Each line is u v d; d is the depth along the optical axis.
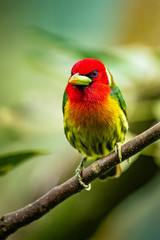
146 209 8.98
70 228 8.11
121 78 7.80
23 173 7.80
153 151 6.30
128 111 7.69
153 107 7.57
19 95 10.65
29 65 8.16
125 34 10.24
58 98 8.43
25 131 8.03
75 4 11.62
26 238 8.20
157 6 9.68
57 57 8.06
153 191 8.59
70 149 7.81
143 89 7.79
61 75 8.00
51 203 5.44
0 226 5.37
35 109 8.14
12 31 11.84
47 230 8.12
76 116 6.83
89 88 6.77
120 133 7.03
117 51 8.04
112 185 7.95
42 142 7.80
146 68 7.83
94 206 8.03
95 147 7.12
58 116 8.11
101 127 6.84
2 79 10.95
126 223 8.88
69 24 11.63
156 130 5.31
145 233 9.09
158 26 9.68
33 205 5.41
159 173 8.02
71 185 5.50
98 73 6.87
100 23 11.27
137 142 5.40
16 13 11.95
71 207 8.05
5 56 11.34
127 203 8.70
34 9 12.01
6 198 8.05
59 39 8.02
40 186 7.81
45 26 11.80
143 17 9.81
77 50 7.90
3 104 10.47
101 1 11.24
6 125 8.08
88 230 8.16
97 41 11.14
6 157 5.15
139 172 7.85
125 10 10.30
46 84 9.86
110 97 6.92
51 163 7.62
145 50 8.11
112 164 5.52
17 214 5.39
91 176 5.57
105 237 8.38
